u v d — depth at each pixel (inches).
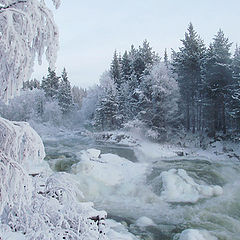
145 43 2106.3
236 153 971.9
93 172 610.5
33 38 135.4
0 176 121.0
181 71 1359.5
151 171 696.4
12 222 182.4
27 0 127.9
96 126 2023.9
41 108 2608.3
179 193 540.1
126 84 1971.0
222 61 1128.2
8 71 124.0
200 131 1339.8
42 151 142.2
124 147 1200.2
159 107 1278.3
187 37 1378.0
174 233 385.1
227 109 1149.7
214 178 650.2
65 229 188.7
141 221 425.4
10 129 128.7
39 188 224.5
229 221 417.7
